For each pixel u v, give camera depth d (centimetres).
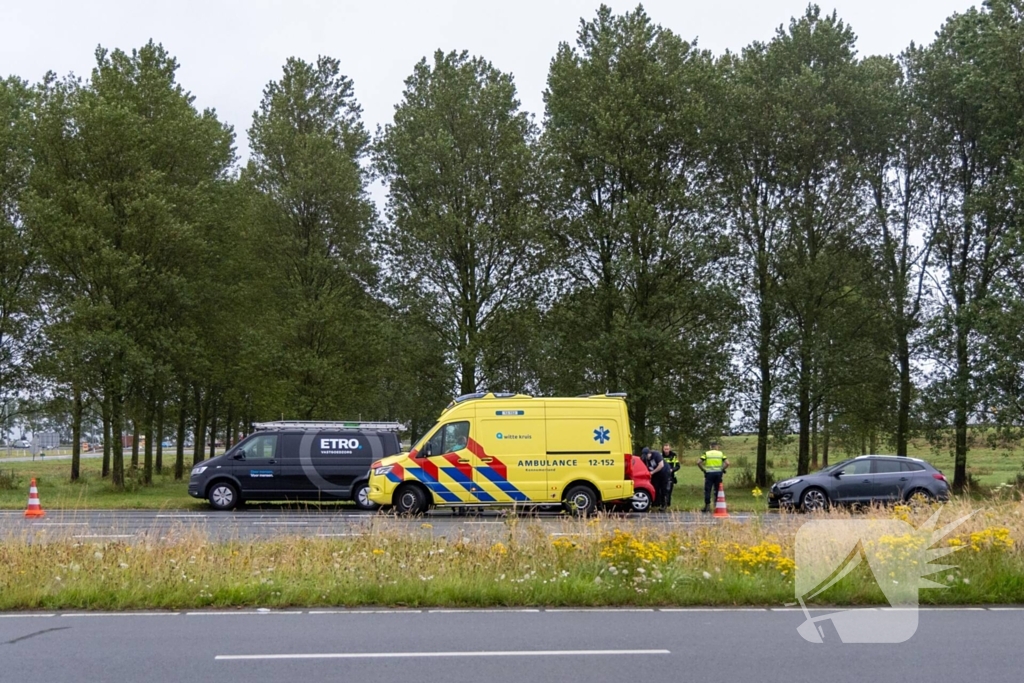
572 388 3378
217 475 2366
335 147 3753
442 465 2019
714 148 3484
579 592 1001
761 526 1285
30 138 3391
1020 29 3259
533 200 3375
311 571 1064
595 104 3306
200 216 3425
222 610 955
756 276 3616
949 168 3622
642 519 1574
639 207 3172
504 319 3316
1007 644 804
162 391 3725
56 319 3447
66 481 3884
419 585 1012
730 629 865
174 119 3491
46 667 707
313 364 3319
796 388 3453
